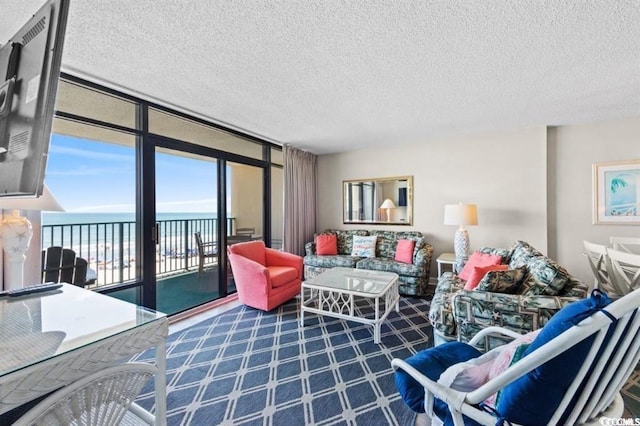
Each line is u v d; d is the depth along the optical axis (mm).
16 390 727
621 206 3395
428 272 3869
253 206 4227
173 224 3543
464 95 2646
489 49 1889
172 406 1645
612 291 2832
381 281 2881
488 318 1795
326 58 1993
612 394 844
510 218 3861
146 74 2219
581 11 1526
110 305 1213
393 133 3977
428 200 4398
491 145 3963
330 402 1675
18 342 889
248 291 3170
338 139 4293
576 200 3613
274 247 4656
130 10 1501
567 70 2178
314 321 2877
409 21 1604
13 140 901
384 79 2312
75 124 2492
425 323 2814
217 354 2232
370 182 4867
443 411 1024
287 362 2113
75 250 2854
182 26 1643
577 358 737
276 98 2703
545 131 3652
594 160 3521
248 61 2031
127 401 909
